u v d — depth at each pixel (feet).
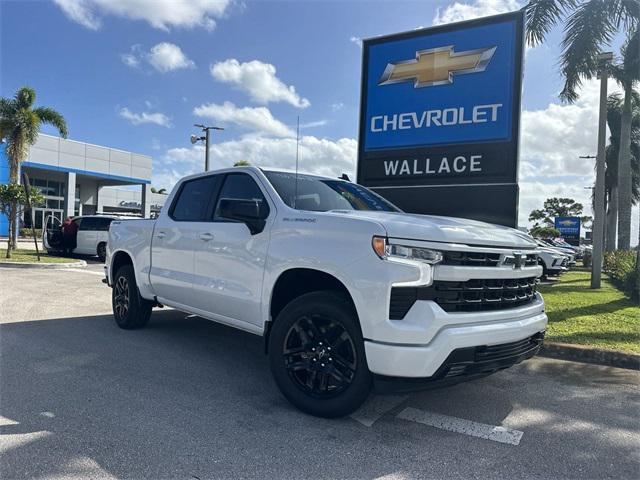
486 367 11.95
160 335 21.40
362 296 11.56
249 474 9.98
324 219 12.98
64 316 25.34
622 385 16.30
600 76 47.85
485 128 25.91
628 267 44.04
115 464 10.23
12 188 59.82
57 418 12.42
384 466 10.44
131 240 21.30
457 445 11.51
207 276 16.62
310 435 11.78
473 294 12.02
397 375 11.11
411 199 27.81
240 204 14.06
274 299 14.14
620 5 40.04
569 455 11.14
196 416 12.75
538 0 38.75
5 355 17.93
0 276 42.37
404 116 28.17
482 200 25.91
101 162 131.85
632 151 92.22
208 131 86.43
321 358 12.59
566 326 24.16
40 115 81.25
